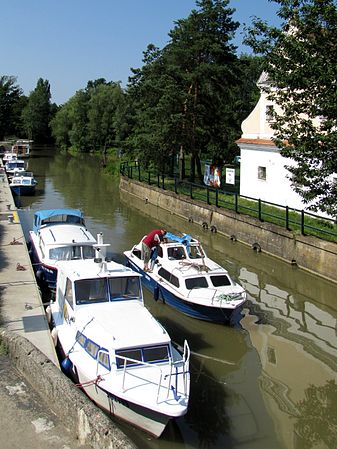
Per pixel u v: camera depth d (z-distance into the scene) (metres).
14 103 103.19
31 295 13.38
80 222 19.73
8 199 31.31
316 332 13.95
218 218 25.89
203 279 14.92
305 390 11.02
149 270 16.66
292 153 15.12
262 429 9.52
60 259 15.98
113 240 24.00
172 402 8.66
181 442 9.03
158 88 33.16
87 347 10.02
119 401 8.93
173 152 35.25
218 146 36.16
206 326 14.25
